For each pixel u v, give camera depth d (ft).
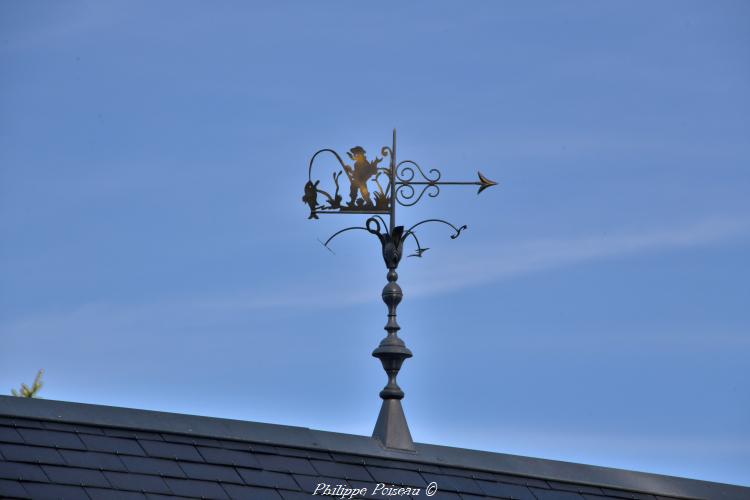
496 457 169.68
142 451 148.77
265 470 152.66
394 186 179.52
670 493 176.65
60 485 140.67
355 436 164.35
